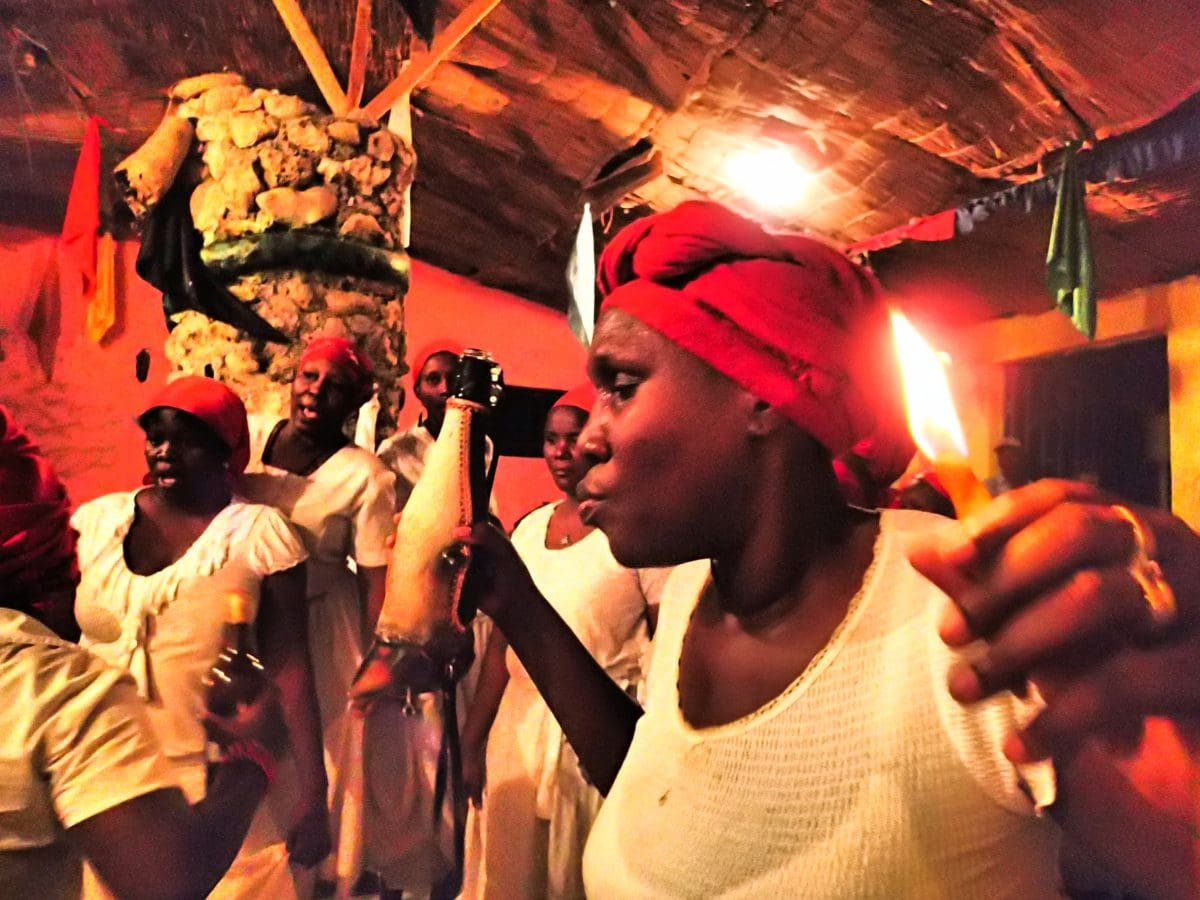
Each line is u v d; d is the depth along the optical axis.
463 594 1.20
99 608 2.47
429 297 7.67
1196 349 6.09
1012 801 0.73
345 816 2.88
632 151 5.71
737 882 0.83
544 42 4.94
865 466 1.04
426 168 6.36
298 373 3.29
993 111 4.54
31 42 4.81
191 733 2.30
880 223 5.76
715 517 0.89
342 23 4.58
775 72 4.73
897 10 4.12
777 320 0.85
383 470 3.24
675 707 0.95
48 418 6.57
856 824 0.78
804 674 0.84
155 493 2.62
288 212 4.11
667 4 4.45
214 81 4.29
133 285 6.78
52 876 1.30
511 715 3.16
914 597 0.81
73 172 6.12
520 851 3.05
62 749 1.29
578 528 3.22
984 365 7.45
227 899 2.26
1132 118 4.21
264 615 2.58
